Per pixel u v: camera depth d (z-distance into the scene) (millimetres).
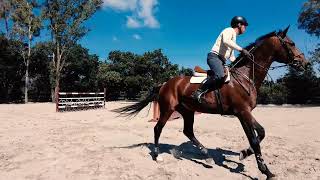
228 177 6316
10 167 6785
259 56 6473
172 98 7176
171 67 47375
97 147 8305
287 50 6395
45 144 8711
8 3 39406
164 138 9898
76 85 46250
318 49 33062
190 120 7492
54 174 6309
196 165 6953
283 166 6973
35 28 39438
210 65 6504
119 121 14477
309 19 36156
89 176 6172
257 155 6043
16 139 9531
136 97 46062
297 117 16500
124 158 7211
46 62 44531
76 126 12508
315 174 6457
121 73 45844
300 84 34375
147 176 6207
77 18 40094
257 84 6492
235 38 6598
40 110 21703
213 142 9398
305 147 8703
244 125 6254
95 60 46875
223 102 6473
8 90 42719
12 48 41938
